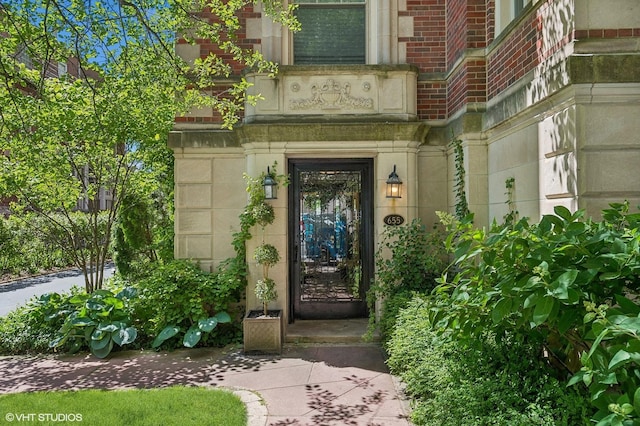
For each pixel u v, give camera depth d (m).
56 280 14.30
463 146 5.69
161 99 5.50
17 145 5.50
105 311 5.74
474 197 5.52
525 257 2.21
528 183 4.41
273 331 5.57
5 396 4.14
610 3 3.53
